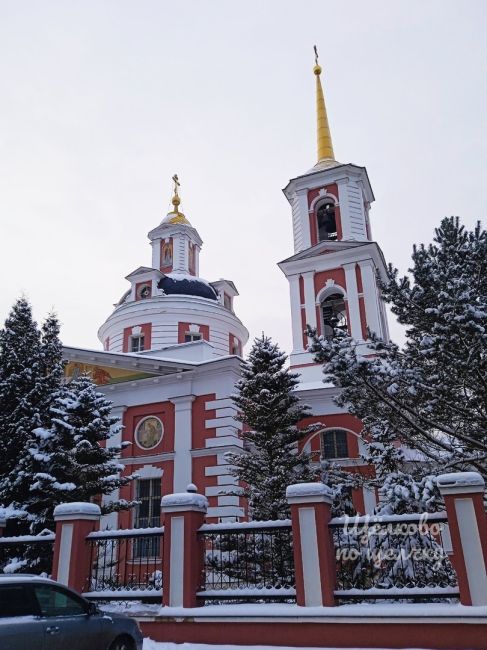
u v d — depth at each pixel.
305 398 22.78
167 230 35.06
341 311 25.86
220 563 12.04
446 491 9.56
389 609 9.35
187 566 11.03
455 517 9.40
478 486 9.40
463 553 9.18
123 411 23.50
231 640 10.11
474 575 9.03
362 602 9.92
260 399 17.67
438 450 13.88
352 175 27.67
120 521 21.53
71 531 12.31
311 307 25.30
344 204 26.92
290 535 11.31
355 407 13.33
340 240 26.42
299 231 27.56
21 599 8.02
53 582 8.61
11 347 18.88
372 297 24.41
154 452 22.45
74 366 24.84
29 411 17.86
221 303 33.50
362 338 23.84
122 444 17.58
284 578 11.38
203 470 21.23
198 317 30.45
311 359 24.23
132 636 9.38
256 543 11.90
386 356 14.00
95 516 12.66
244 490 17.45
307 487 10.59
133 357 23.80
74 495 16.30
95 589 11.99
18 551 14.67
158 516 21.39
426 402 12.69
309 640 9.62
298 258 26.06
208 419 22.00
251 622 10.12
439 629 8.98
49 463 16.44
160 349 26.05
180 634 10.47
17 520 15.95
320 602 9.82
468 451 13.25
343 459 21.27
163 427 22.73
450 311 11.73
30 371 18.36
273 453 17.34
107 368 24.42
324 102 31.94
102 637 8.73
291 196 28.91
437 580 9.88
